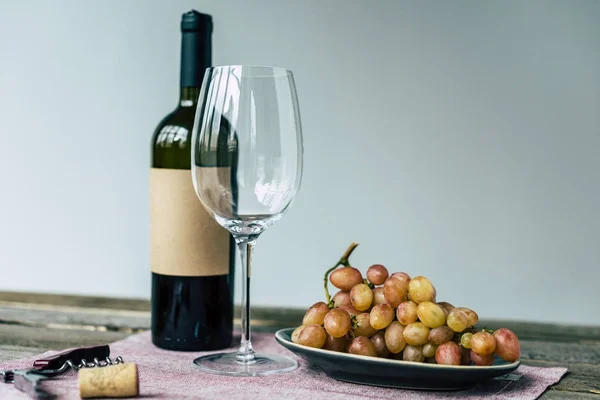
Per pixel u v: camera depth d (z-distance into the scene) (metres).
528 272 1.70
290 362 0.96
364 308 0.89
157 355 1.01
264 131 0.89
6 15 1.79
